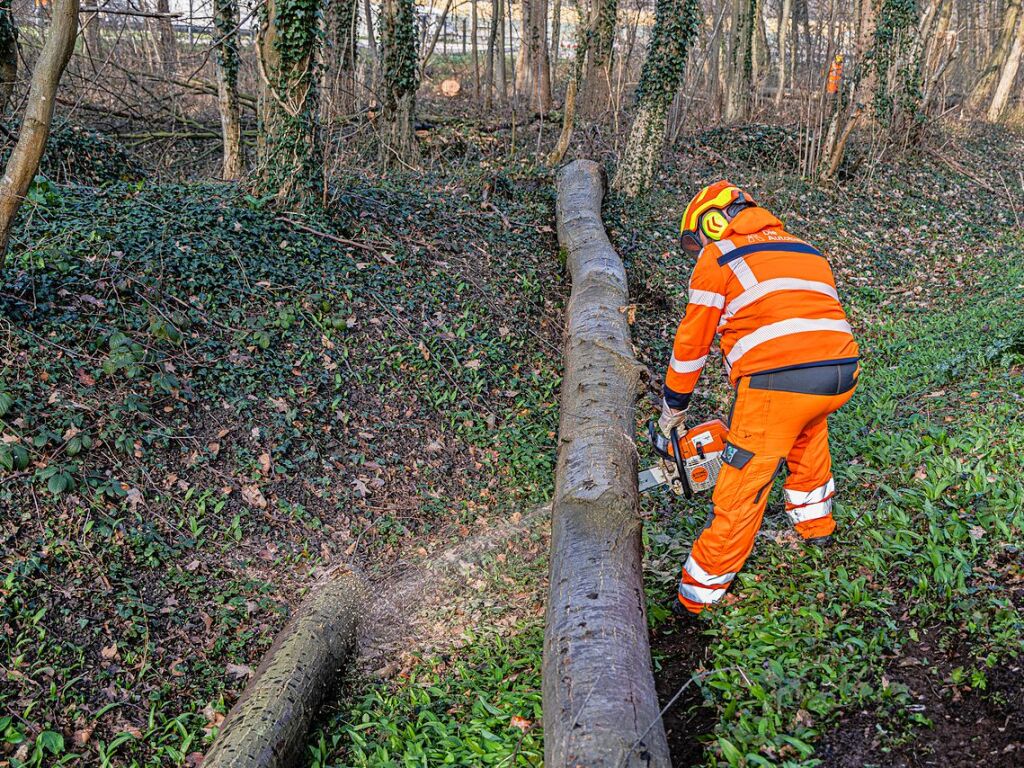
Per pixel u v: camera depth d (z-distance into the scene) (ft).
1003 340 20.16
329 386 18.63
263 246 21.57
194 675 12.30
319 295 20.58
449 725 11.16
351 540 15.52
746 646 11.16
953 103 69.82
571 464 13.87
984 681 9.36
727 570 11.80
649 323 25.71
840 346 11.01
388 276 22.58
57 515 13.55
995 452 14.24
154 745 11.12
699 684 10.55
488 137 45.37
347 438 17.66
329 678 12.08
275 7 22.09
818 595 11.80
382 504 16.51
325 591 13.47
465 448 18.56
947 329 24.53
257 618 13.43
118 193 23.45
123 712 11.46
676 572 13.56
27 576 12.51
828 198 39.52
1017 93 73.72
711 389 22.34
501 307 23.54
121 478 14.67
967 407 17.26
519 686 11.69
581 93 50.67
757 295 11.19
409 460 17.78
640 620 10.68
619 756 8.36
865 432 17.12
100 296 17.85
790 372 10.91
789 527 13.82
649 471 13.17
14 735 10.64
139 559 13.60
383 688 12.24
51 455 14.37
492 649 12.87
